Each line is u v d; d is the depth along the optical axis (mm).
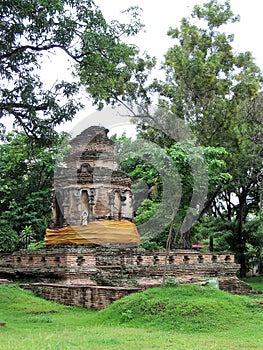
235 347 12344
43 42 20734
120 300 17578
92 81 22234
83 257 23562
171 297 17047
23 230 36781
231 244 42469
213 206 46969
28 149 26938
